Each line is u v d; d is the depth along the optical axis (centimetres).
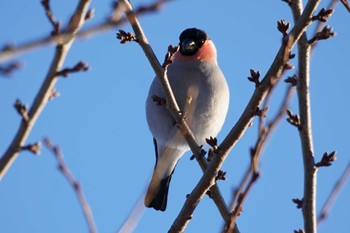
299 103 806
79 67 604
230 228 564
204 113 1159
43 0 575
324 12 759
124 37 866
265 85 788
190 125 1160
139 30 870
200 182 844
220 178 841
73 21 570
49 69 603
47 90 602
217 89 1166
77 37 429
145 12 448
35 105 603
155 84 1141
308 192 777
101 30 431
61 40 456
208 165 845
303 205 776
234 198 550
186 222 845
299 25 757
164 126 1137
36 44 412
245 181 543
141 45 877
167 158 1168
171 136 1133
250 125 850
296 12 834
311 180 780
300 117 800
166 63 884
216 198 848
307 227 762
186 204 848
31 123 601
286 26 790
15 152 598
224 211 844
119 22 436
